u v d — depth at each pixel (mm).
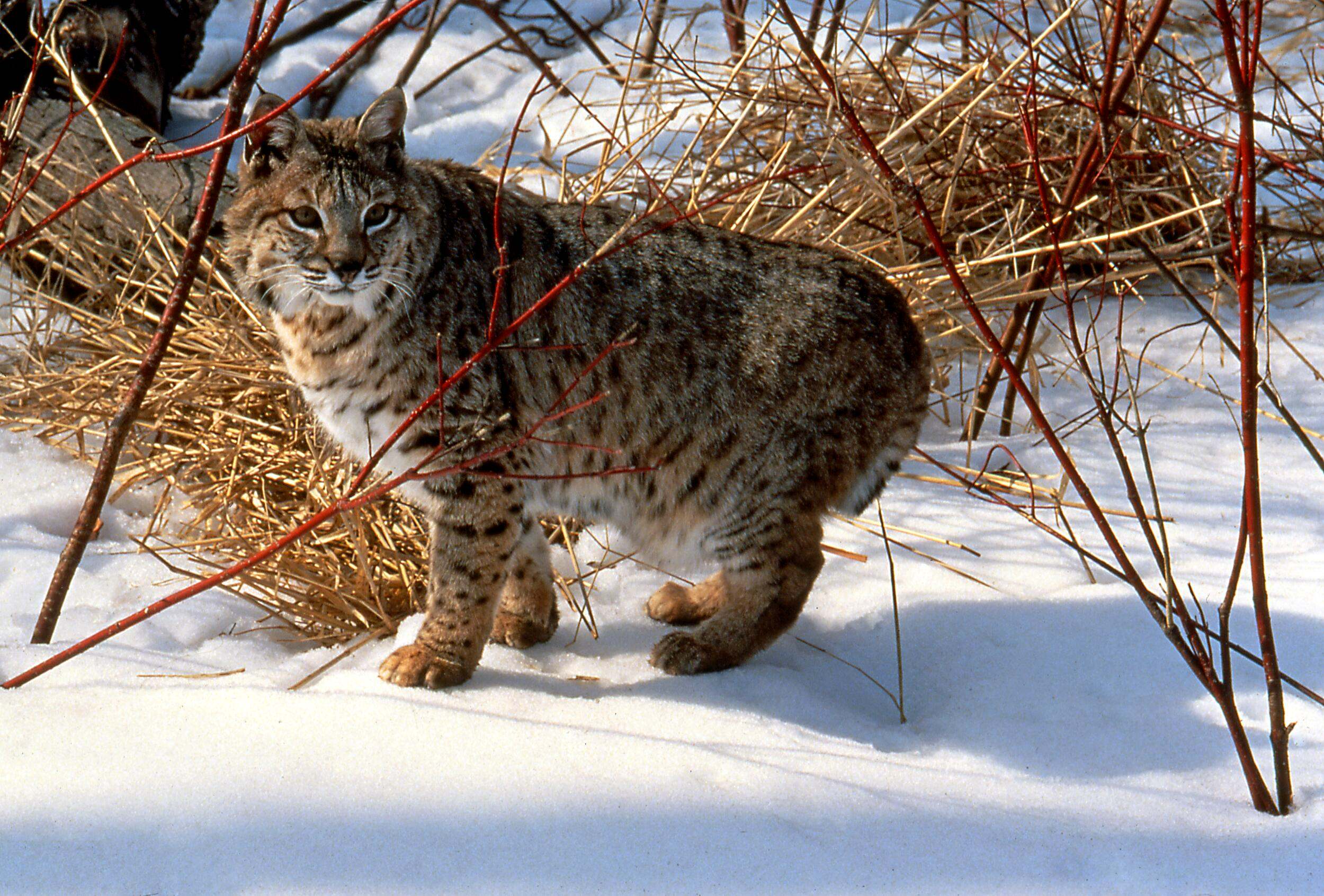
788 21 4762
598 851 3785
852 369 5449
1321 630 5453
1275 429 7082
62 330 7340
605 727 4570
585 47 11172
